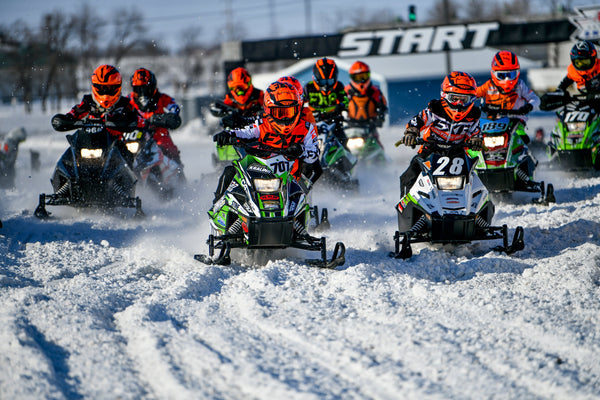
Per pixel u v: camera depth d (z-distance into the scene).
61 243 27.89
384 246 26.97
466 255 25.48
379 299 19.55
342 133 41.06
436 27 82.50
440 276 22.67
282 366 14.95
